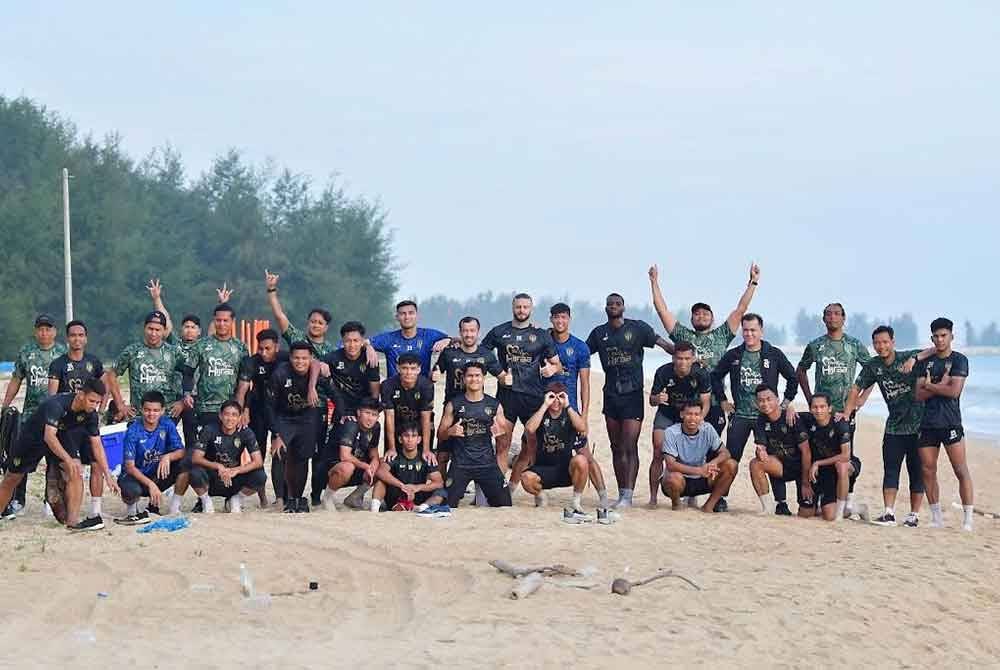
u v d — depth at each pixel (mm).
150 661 7531
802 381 14016
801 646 8359
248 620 8633
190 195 86438
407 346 14289
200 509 13445
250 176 87438
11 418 12477
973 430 33844
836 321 13711
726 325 14664
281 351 13938
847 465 13312
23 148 73438
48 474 12406
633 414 14367
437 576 10070
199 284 79625
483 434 13734
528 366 14234
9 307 61156
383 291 89500
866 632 8781
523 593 9297
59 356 13188
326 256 85562
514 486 14164
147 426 12992
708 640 8336
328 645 7961
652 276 14883
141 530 11836
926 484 13203
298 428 13594
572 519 12734
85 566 10281
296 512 13242
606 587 9688
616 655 7871
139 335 71500
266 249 84312
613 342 14352
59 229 67188
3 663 7465
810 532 12531
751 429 14062
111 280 69062
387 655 7734
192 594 9383
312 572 10172
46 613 8773
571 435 13766
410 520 12602
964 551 11570
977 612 9492
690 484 13922
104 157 74812
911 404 13211
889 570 10625
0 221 64812
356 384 13859
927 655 8430
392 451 13586
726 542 11859
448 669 7457
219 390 13477
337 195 89188
